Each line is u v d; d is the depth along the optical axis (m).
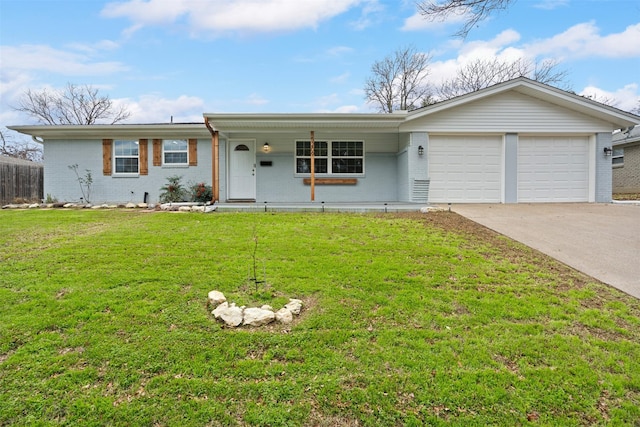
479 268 4.67
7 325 2.96
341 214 8.76
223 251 5.23
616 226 7.09
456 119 10.70
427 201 10.55
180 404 2.19
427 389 2.35
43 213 9.21
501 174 11.00
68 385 2.31
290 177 12.14
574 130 10.84
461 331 3.08
